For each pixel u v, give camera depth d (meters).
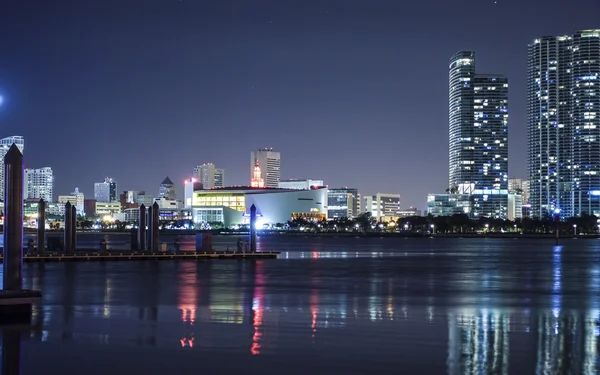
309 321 41.94
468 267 100.94
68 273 82.75
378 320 42.44
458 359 31.05
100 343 34.56
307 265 102.31
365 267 98.62
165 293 59.06
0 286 62.66
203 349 33.12
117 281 71.44
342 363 30.27
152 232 119.75
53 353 32.25
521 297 57.22
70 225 114.56
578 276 82.44
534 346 34.03
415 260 122.38
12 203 41.69
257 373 28.58
